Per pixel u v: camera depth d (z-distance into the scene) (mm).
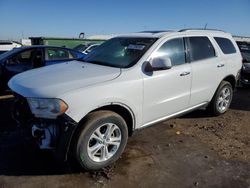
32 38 20594
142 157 4008
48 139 3271
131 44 4430
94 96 3350
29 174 3459
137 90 3826
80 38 22609
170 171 3660
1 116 5609
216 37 5625
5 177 3375
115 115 3566
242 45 11664
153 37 4438
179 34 4719
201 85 5043
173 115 4625
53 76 3658
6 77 7289
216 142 4656
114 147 3699
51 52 7984
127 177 3480
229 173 3666
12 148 4145
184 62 4672
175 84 4426
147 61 4035
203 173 3641
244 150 4387
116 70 3818
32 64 7594
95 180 3387
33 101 3227
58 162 3750
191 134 4953
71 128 3195
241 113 6320
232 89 6137
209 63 5168
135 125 3971
